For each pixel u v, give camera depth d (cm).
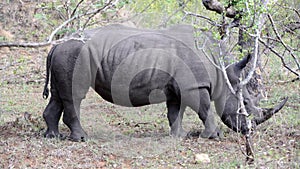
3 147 1327
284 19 1684
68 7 1323
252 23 1270
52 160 1254
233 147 1347
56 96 1416
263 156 1255
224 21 1416
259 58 1792
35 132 1483
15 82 2241
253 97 1441
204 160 1248
